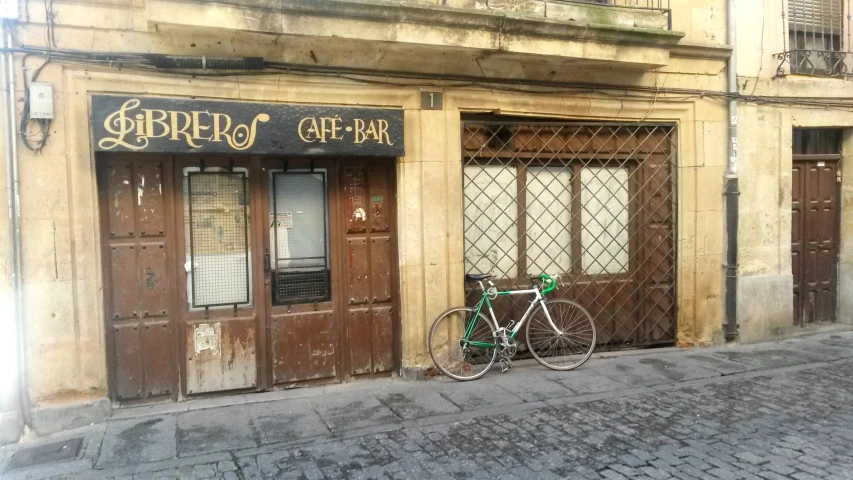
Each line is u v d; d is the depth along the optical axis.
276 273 5.46
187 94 4.93
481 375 5.82
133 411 4.92
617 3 6.63
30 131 4.47
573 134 6.50
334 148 5.23
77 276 4.65
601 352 6.71
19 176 4.45
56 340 4.58
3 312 4.38
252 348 5.36
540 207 6.52
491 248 6.33
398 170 5.68
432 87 5.73
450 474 3.86
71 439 4.39
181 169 5.11
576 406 5.11
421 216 5.75
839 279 8.00
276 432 4.53
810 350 6.87
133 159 4.95
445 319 5.85
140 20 4.69
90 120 4.64
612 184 6.73
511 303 6.38
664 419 4.80
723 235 7.04
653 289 6.88
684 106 6.80
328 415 4.88
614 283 6.74
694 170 6.88
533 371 6.05
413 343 5.78
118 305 4.94
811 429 4.57
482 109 5.97
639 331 6.85
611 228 6.75
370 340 5.74
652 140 6.80
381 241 5.75
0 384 4.36
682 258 6.88
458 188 5.92
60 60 4.52
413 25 5.11
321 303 5.57
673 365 6.27
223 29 4.59
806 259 7.84
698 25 6.83
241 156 5.29
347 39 4.97
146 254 5.01
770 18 7.21
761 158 7.18
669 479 3.76
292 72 5.23
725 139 7.01
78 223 4.64
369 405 5.10
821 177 7.89
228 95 5.05
